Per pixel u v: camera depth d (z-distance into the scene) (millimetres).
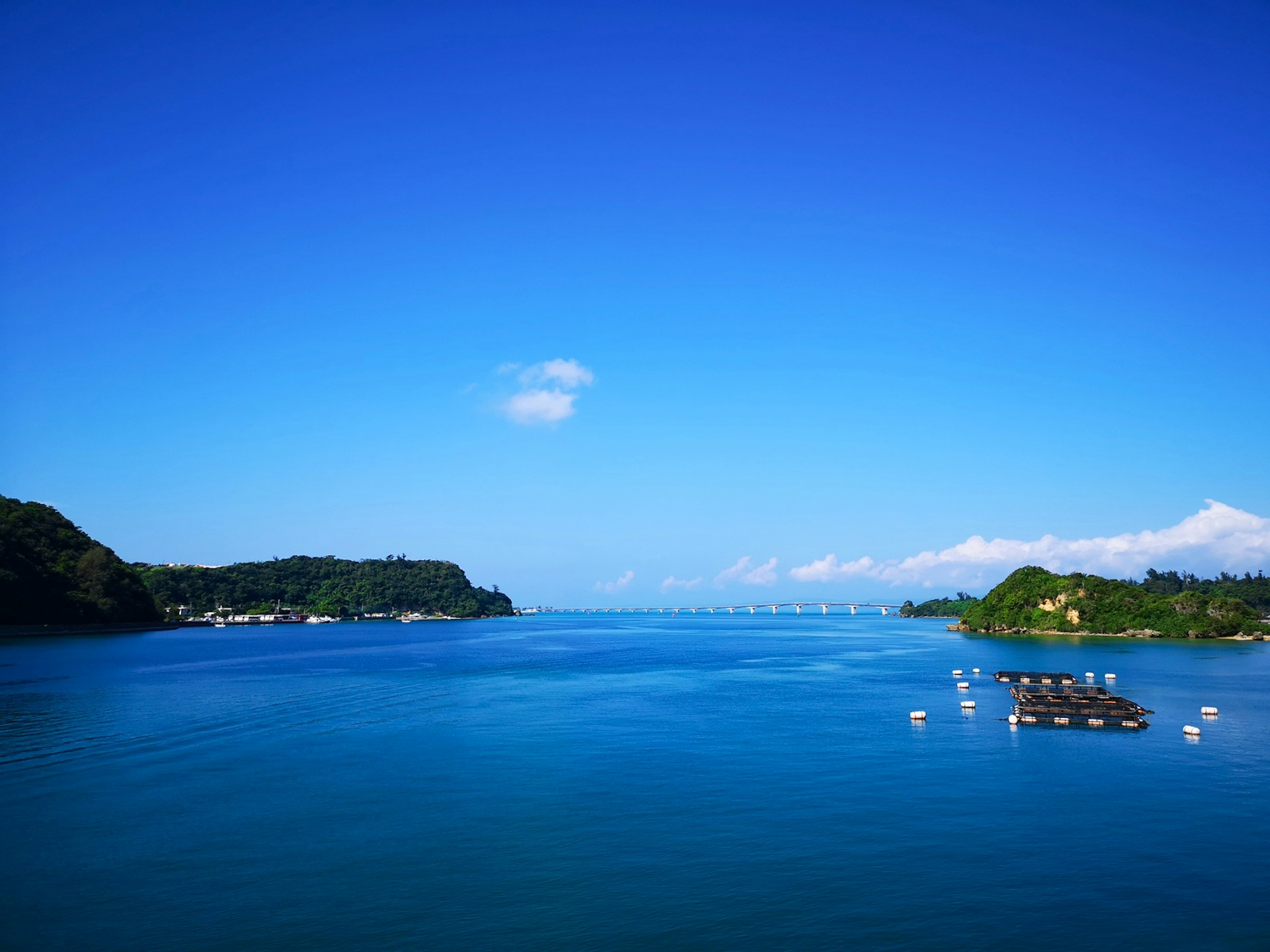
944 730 67688
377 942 29438
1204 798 46531
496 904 32406
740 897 32969
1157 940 29578
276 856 37562
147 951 28828
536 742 62656
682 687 101812
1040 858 37188
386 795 47438
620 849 38312
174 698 85562
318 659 148500
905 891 33562
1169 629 194500
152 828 41406
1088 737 64312
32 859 37281
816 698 90000
